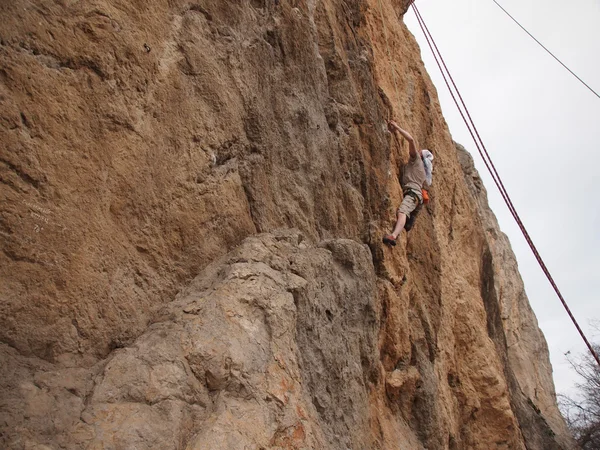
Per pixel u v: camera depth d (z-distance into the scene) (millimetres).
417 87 12141
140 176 4336
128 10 4488
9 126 3432
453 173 13570
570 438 19609
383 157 8531
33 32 3695
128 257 4156
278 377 4156
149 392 3559
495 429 11094
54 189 3658
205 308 4230
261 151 5789
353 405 5520
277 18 6617
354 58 8734
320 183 6629
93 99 4031
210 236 4922
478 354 11516
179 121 4824
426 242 10164
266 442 3725
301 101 6664
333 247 6234
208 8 5527
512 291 22391
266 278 4762
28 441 3000
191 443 3467
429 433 7828
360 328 6242
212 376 3848
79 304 3715
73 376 3510
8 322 3324
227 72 5551
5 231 3352
